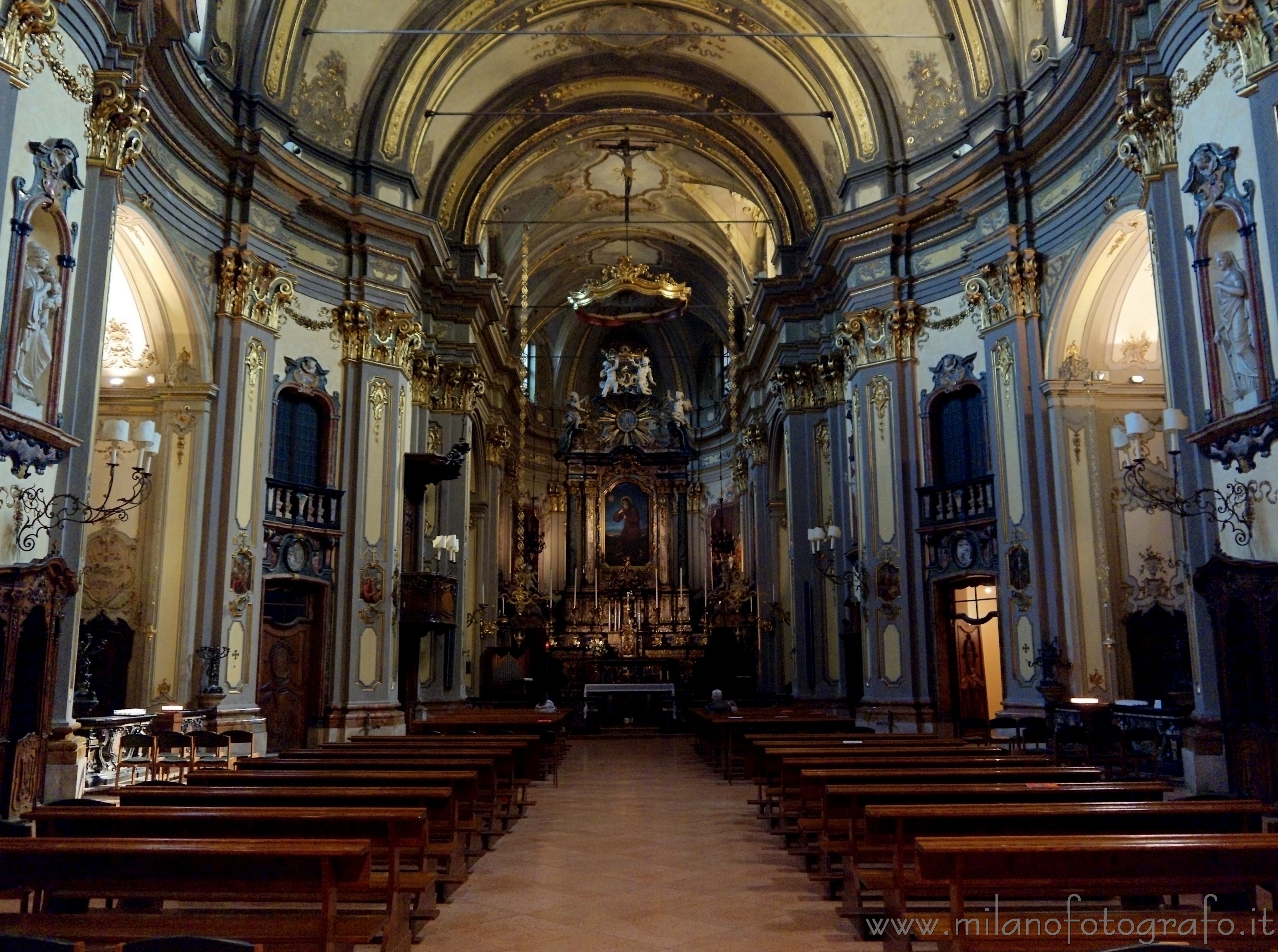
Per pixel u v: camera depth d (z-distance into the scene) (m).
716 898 6.32
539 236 26.50
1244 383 8.77
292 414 14.91
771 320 20.94
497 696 22.78
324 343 15.40
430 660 18.38
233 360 13.47
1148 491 10.21
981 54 15.03
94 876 4.32
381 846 5.11
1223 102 9.01
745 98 19.52
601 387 31.97
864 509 16.06
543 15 17.36
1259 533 8.50
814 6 16.64
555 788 12.00
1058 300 13.34
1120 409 13.42
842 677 18.44
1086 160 12.89
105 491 12.78
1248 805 5.07
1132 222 11.97
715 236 26.39
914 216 15.91
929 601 15.38
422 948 5.21
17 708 8.34
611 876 6.98
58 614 8.60
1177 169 9.87
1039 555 13.36
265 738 13.25
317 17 15.14
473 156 20.33
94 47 9.55
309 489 14.70
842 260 17.08
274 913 5.03
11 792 7.93
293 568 14.45
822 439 19.53
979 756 8.23
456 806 6.54
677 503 30.02
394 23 16.23
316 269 15.34
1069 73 12.22
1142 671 12.71
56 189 8.91
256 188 13.96
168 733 10.63
